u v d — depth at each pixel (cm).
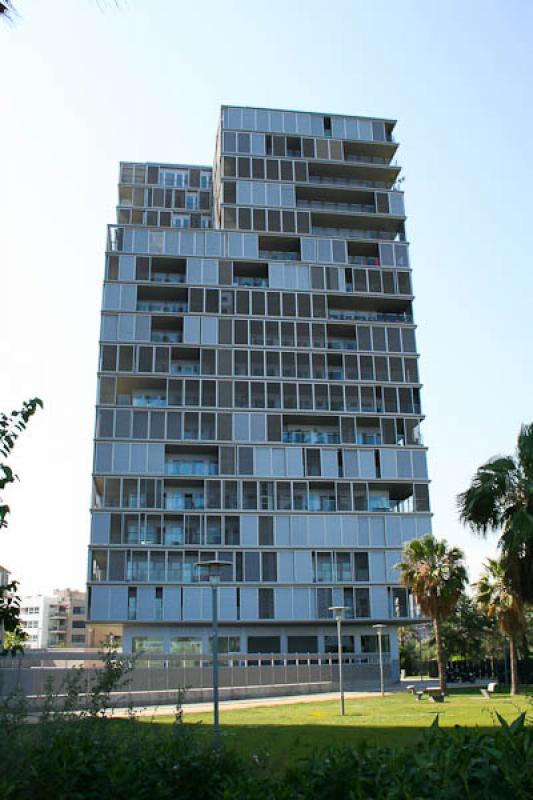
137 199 8525
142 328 7231
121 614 6444
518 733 691
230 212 7769
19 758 791
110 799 744
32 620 15975
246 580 6688
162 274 7712
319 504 7050
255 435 7069
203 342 7269
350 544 6912
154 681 4731
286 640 6788
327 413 7244
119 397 7131
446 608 4756
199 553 6688
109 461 6769
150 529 6694
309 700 4547
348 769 683
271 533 6831
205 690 4497
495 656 8519
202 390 7131
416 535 7019
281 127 8169
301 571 6781
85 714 1001
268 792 685
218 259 7588
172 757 802
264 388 7238
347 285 7800
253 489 6931
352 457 7169
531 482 2808
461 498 3005
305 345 7462
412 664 9575
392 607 6819
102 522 6625
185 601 6556
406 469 7212
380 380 7469
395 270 7906
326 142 8194
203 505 6856
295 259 7881
